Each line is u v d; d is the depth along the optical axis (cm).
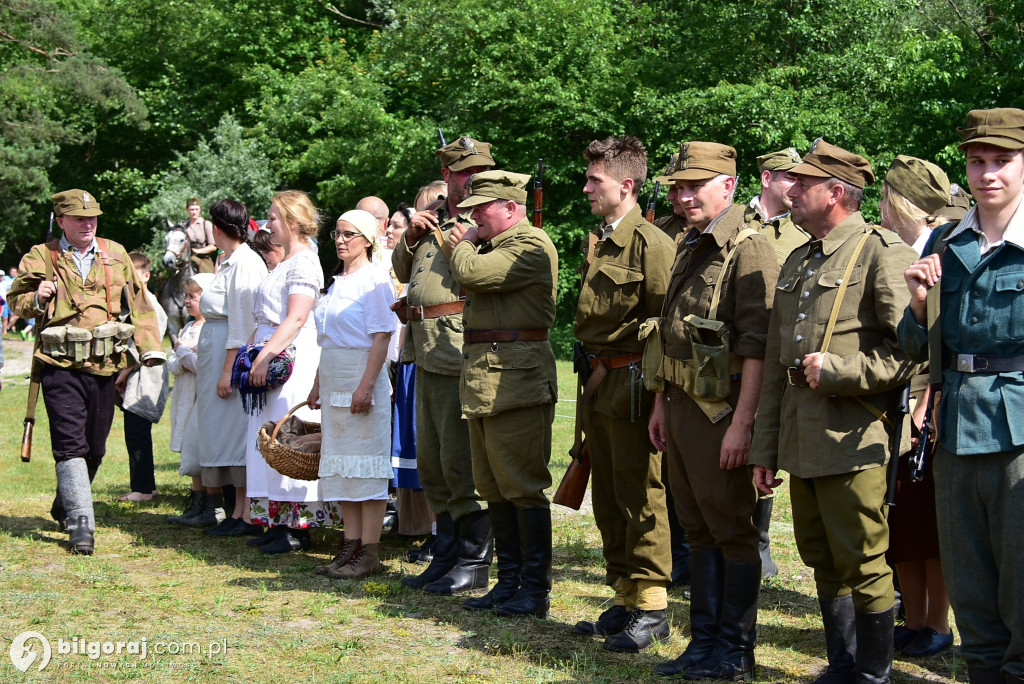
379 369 519
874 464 329
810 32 2134
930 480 403
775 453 351
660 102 2092
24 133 2503
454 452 500
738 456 361
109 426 603
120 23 2870
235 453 627
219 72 2878
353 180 2384
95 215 592
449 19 2298
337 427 522
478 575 503
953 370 310
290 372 576
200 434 634
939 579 410
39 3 2522
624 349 412
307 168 2478
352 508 533
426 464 517
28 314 589
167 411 1427
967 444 302
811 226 351
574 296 2356
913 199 409
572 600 485
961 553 310
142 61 2905
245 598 483
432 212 529
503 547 473
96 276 595
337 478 519
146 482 750
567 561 568
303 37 2856
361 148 2328
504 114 2261
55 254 594
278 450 531
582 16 2239
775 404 353
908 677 381
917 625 419
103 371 589
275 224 589
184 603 471
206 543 609
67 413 578
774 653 409
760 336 360
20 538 605
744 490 370
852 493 330
